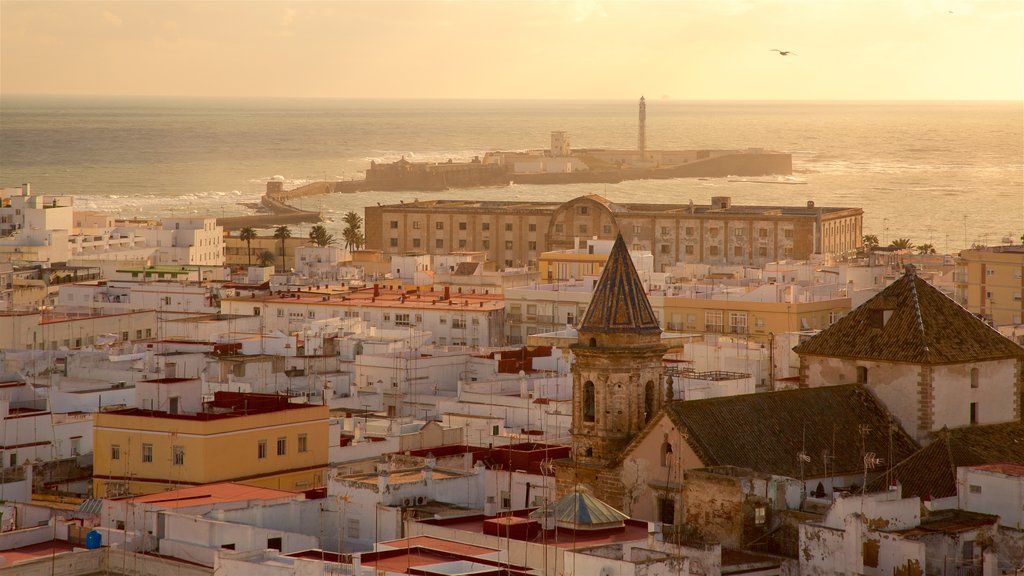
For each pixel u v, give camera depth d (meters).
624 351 196.88
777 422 195.12
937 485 188.38
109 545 179.00
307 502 190.62
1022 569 167.00
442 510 189.88
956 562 168.62
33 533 184.38
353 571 155.62
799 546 170.50
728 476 179.50
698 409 191.75
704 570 165.00
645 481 192.12
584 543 165.75
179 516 179.88
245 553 163.75
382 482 190.38
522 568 162.25
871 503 169.50
